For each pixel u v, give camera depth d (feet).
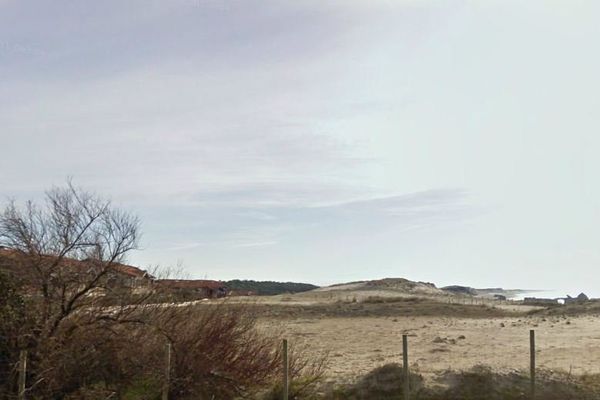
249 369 56.85
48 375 47.34
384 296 302.04
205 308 56.29
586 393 61.82
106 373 50.08
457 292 456.04
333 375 69.05
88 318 49.85
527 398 59.98
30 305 48.24
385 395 59.72
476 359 90.89
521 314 199.52
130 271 53.57
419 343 115.55
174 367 52.85
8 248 48.93
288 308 200.44
